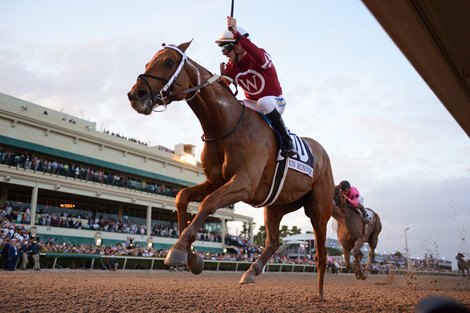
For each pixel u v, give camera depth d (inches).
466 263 725.3
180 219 159.3
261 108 165.9
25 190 978.1
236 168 152.9
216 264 864.3
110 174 1136.2
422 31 101.0
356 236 450.0
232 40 165.2
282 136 170.9
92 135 1086.4
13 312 126.5
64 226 937.5
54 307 142.0
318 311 155.6
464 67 125.3
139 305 156.1
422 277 689.6
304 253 1550.2
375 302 201.5
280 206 206.2
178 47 154.0
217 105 154.0
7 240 557.3
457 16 100.3
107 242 1007.6
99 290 221.3
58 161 1027.9
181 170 1349.7
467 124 165.8
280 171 169.9
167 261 123.5
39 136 980.6
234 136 155.2
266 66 166.4
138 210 1251.2
